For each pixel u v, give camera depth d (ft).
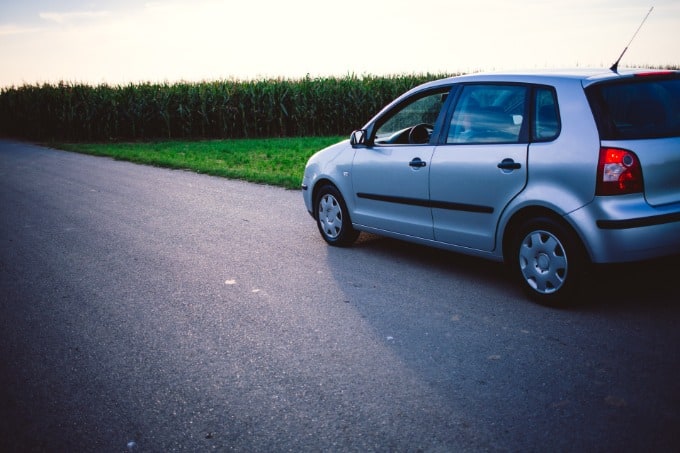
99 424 11.35
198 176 46.34
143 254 23.49
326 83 101.14
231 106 98.48
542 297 16.15
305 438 10.58
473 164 17.30
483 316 15.74
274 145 77.10
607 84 15.29
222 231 27.04
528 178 15.92
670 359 12.79
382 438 10.46
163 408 11.83
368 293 17.99
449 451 9.99
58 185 43.39
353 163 21.86
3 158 66.54
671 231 14.84
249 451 10.27
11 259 23.53
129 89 99.86
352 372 12.98
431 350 13.87
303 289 18.65
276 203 33.47
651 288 17.08
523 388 11.91
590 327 14.62
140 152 69.92
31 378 13.37
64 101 99.14
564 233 15.31
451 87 18.84
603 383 11.92
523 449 9.94
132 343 15.05
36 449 10.61
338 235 23.25
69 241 26.09
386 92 102.42
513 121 16.63
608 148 14.53
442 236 18.79
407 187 19.63
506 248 17.02
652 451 9.70
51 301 18.47
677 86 16.01
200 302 17.84
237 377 13.00
